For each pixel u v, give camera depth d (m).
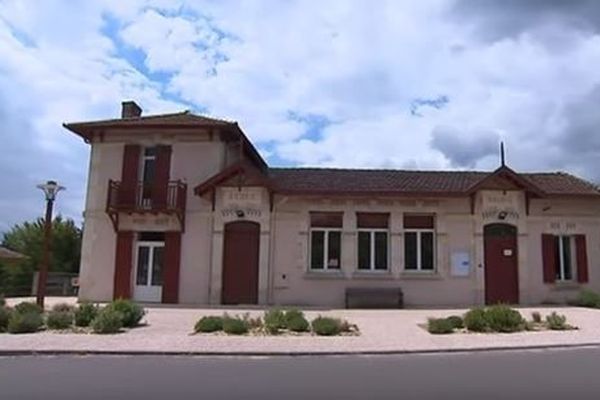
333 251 23.75
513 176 23.36
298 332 14.95
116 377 9.48
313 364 10.94
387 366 10.67
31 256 39.12
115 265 23.86
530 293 23.58
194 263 23.55
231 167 23.17
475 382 9.04
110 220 24.14
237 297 23.27
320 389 8.48
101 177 24.41
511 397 7.95
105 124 24.05
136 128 24.11
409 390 8.41
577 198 24.02
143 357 11.75
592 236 24.22
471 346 12.87
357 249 23.70
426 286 23.45
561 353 12.34
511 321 15.59
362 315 19.12
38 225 42.69
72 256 42.31
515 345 13.05
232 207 23.61
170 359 11.51
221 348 12.43
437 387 8.63
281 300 23.25
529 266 23.73
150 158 24.58
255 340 13.52
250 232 23.62
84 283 23.83
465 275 23.55
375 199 23.80
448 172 26.61
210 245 23.56
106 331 14.62
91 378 9.38
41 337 13.65
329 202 23.77
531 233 23.97
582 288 23.84
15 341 13.04
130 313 15.91
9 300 24.42
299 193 23.28
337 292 23.31
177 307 21.67
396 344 13.09
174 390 8.41
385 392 8.26
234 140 25.02
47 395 8.06
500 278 23.62
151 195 24.09
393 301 22.77
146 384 8.88
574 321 17.45
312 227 23.84
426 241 23.97
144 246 24.20
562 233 24.14
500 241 23.86
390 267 23.56
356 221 23.81
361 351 12.25
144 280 24.00
